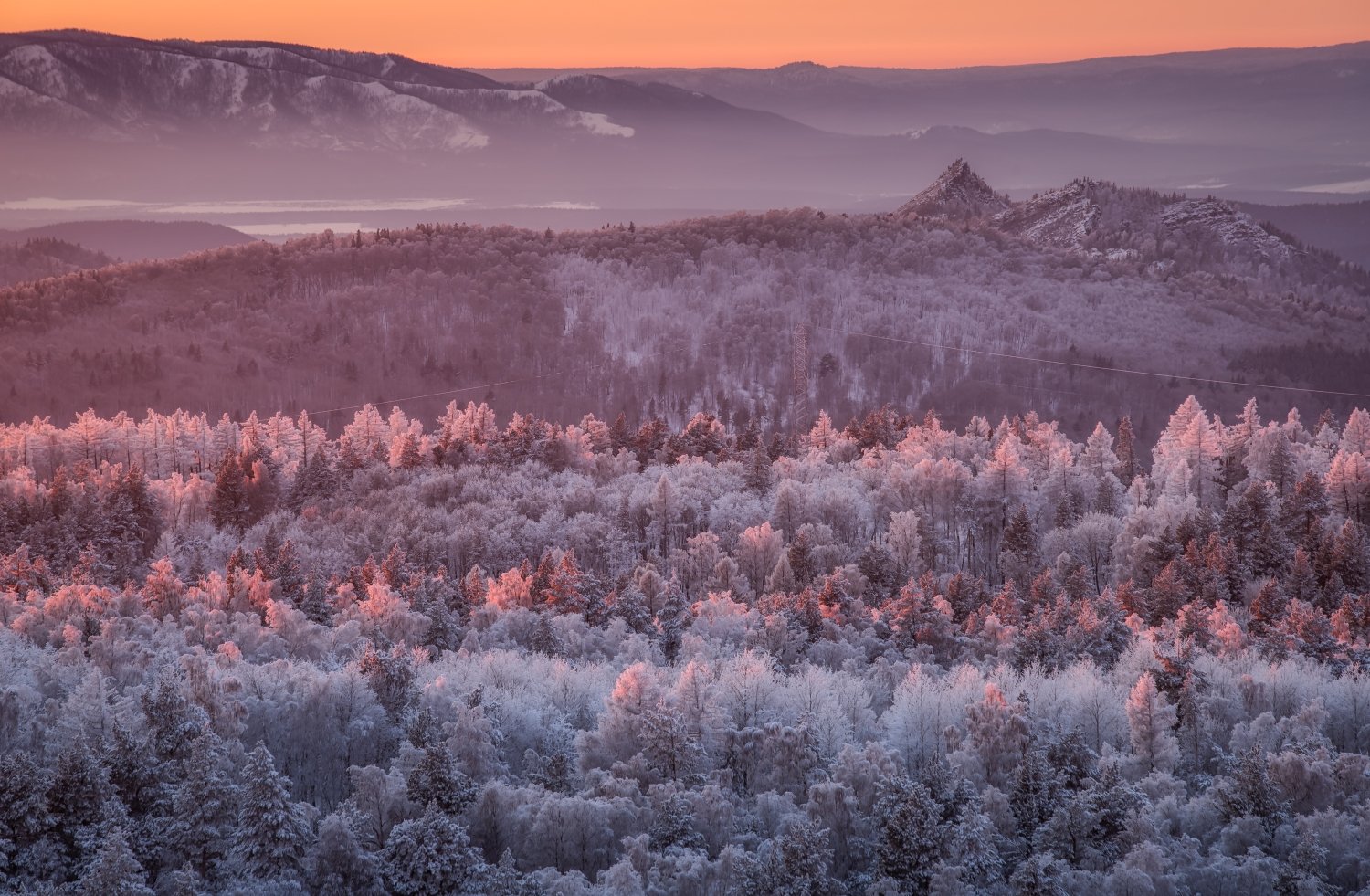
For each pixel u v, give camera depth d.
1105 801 94.69
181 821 87.50
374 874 86.88
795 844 85.31
